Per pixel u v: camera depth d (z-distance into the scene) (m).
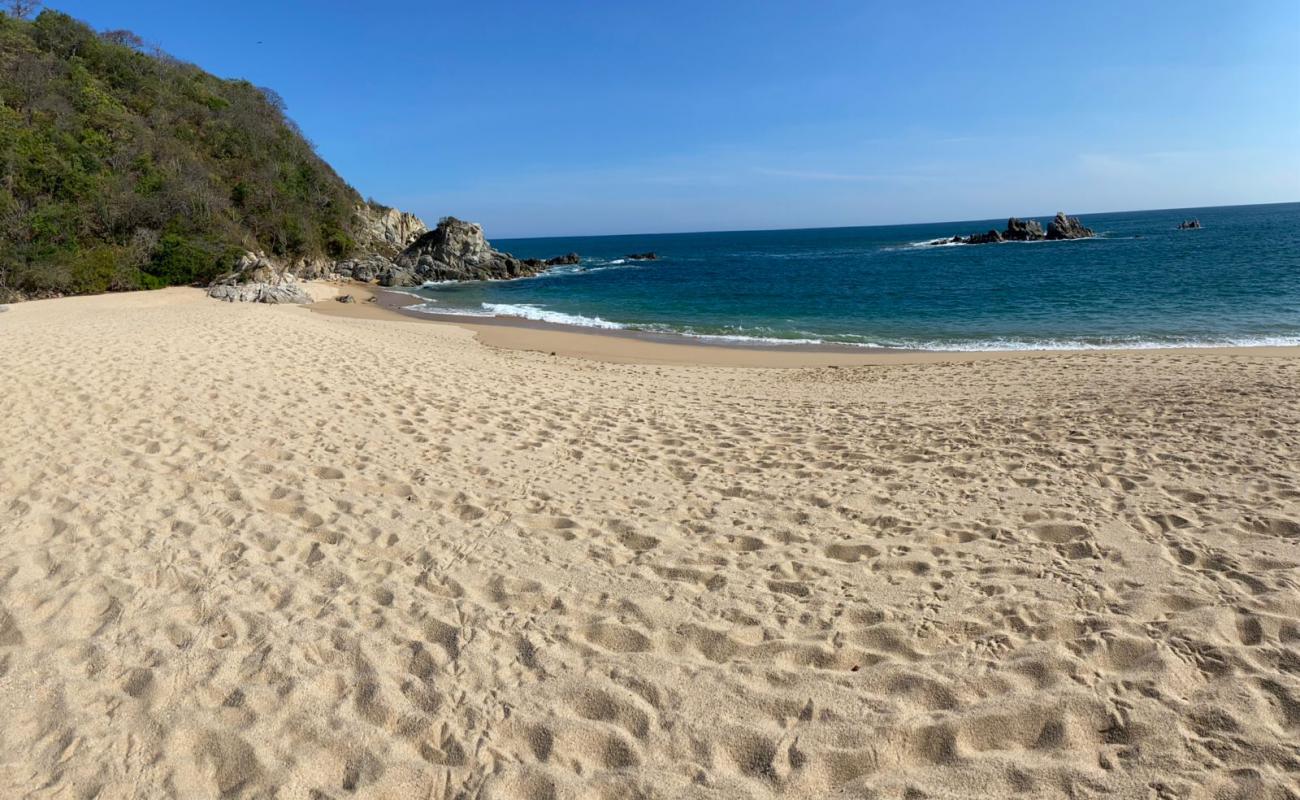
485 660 3.33
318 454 6.37
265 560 4.33
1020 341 17.28
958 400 8.84
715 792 2.54
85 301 23.08
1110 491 4.99
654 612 3.72
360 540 4.64
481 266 45.72
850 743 2.72
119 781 2.63
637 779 2.62
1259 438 5.82
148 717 2.94
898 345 17.50
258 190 37.62
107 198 29.31
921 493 5.30
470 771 2.68
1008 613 3.49
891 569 4.10
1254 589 3.47
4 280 23.92
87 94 33.50
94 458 5.98
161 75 41.03
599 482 5.89
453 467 6.18
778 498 5.41
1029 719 2.75
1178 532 4.21
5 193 25.53
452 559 4.39
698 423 7.94
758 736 2.79
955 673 3.06
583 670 3.25
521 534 4.79
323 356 10.91
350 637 3.50
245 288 27.05
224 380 8.78
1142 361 11.31
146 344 10.74
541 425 7.74
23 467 5.73
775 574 4.12
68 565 4.18
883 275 40.50
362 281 39.75
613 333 20.44
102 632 3.52
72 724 2.90
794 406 8.88
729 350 17.12
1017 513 4.75
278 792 2.58
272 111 47.12
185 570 4.15
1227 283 26.33
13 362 9.13
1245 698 2.72
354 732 2.87
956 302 25.56
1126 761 2.52
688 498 5.48
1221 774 2.41
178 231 30.94
